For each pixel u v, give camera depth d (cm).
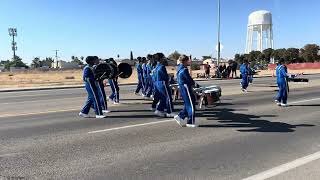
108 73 1503
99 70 1485
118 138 1047
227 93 2344
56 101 2050
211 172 748
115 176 730
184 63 1199
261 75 5362
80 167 787
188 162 816
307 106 1700
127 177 724
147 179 712
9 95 2591
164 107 1411
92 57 1398
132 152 899
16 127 1226
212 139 1031
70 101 2039
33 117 1439
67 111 1599
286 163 803
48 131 1154
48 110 1642
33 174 747
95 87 1398
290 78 2142
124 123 1277
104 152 901
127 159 841
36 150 927
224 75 4519
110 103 1845
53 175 739
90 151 912
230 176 723
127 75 1841
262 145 965
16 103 1983
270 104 1769
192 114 1195
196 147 945
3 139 1048
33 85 3847
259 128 1181
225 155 871
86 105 1417
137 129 1170
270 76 5041
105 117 1404
